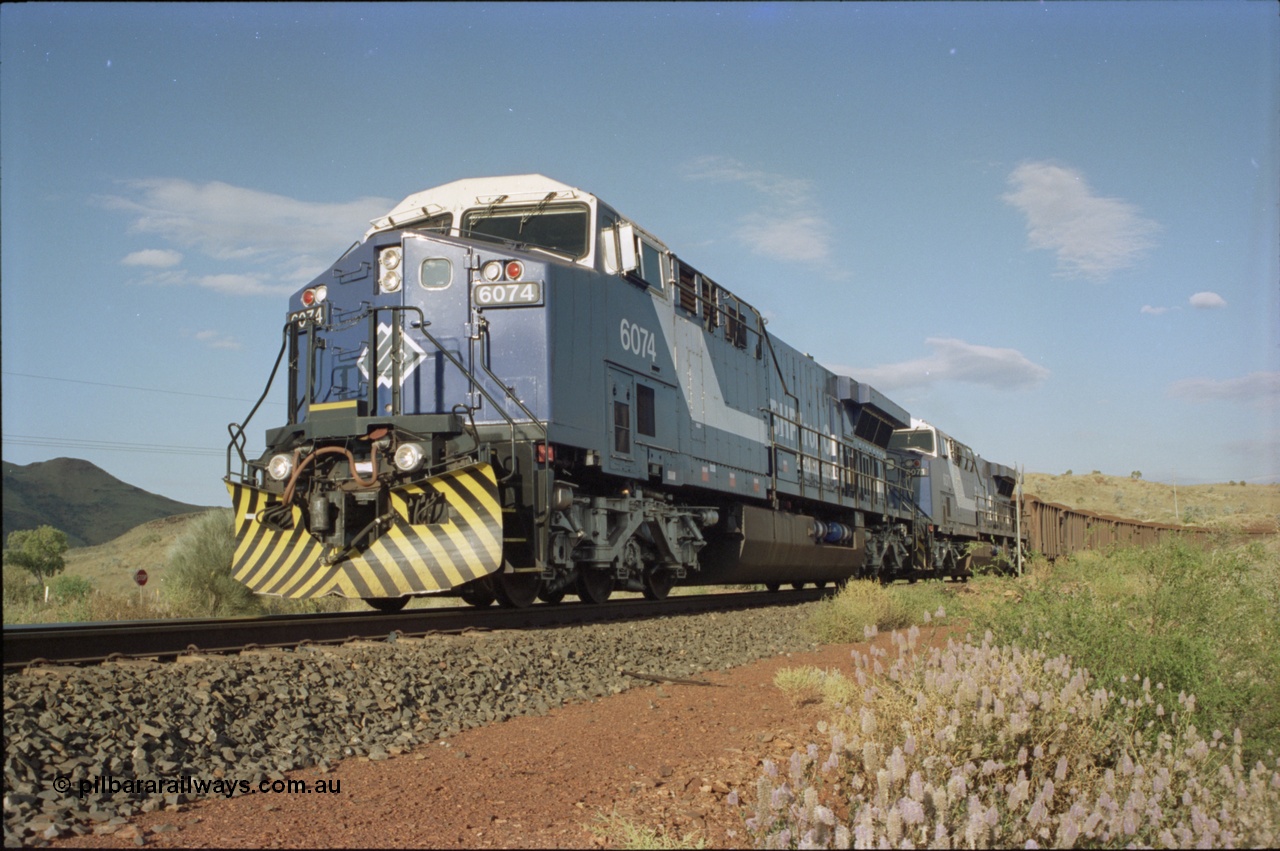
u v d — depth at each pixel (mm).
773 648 11086
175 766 4820
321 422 10328
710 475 15047
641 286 13172
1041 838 4133
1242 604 7910
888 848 3639
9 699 5027
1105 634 7164
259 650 7484
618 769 5406
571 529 11086
